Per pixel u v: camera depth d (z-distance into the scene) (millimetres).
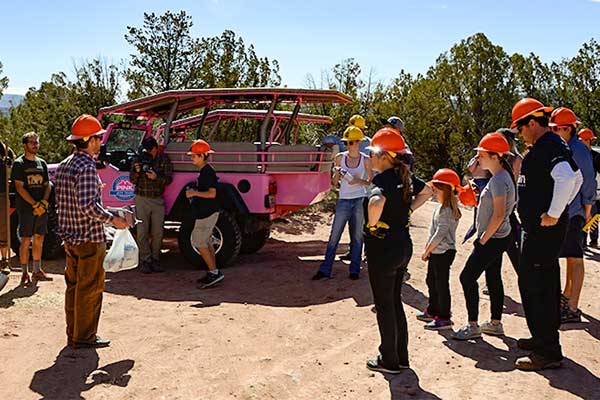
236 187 8445
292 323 6039
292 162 8391
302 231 11883
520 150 17859
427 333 5719
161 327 5867
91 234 5090
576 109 21516
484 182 7066
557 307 5000
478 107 20734
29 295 6812
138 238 8266
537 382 4578
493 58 20766
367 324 6000
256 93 8359
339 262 8914
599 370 4832
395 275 4621
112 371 4762
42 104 14734
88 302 5191
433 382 4590
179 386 4500
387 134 4496
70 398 4281
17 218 8945
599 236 12250
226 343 5434
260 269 8375
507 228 5391
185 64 13758
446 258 5754
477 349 5289
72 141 5047
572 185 4629
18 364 4879
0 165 7512
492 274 5648
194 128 11500
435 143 20578
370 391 4434
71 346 5281
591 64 21516
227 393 4395
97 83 14750
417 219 12992
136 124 9961
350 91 16891
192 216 7516
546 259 4777
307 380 4633
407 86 21047
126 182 9047
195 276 8070
